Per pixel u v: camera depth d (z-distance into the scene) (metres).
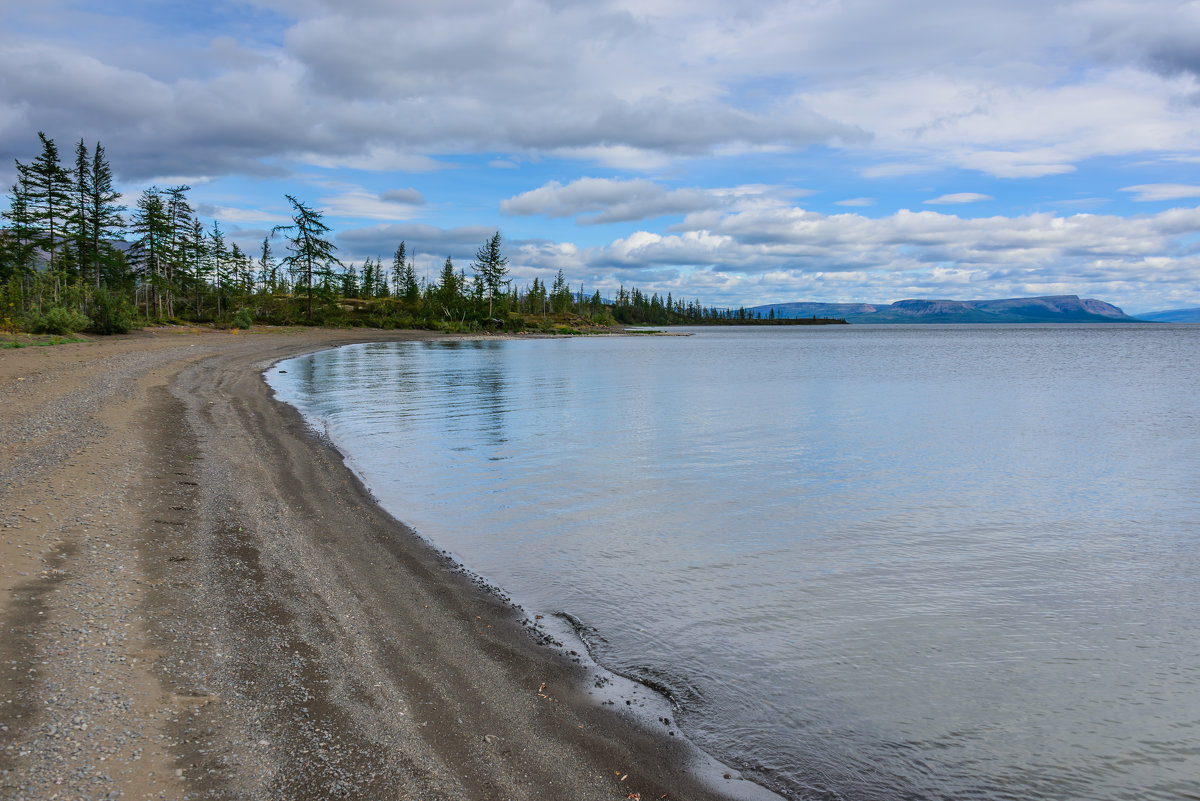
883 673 6.46
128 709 4.66
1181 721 5.75
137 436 14.52
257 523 9.54
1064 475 15.46
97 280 63.06
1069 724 5.70
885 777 4.96
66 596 6.34
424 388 31.20
